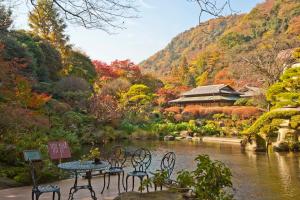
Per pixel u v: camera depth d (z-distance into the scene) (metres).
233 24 78.12
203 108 43.56
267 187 10.86
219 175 4.91
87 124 27.58
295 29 51.50
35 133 14.22
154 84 59.78
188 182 5.42
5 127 12.62
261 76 41.91
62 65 39.66
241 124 35.28
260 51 41.84
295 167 14.98
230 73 58.50
